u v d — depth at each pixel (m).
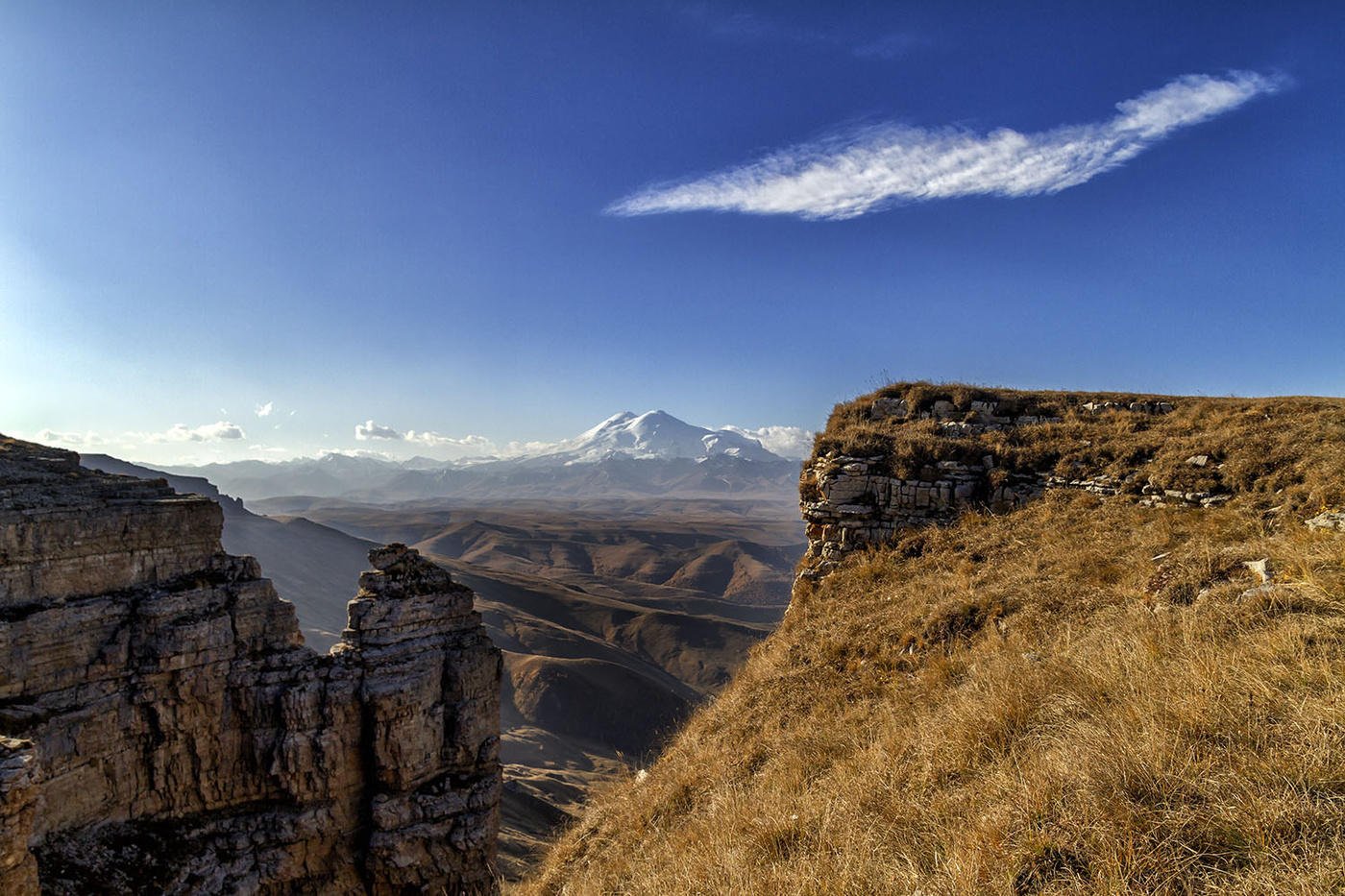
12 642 13.43
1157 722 6.99
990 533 19.06
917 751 9.51
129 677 14.85
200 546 16.75
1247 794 5.71
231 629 16.22
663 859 10.64
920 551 19.89
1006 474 21.27
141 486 16.75
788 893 7.05
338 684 16.81
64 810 13.57
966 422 26.64
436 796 17.55
